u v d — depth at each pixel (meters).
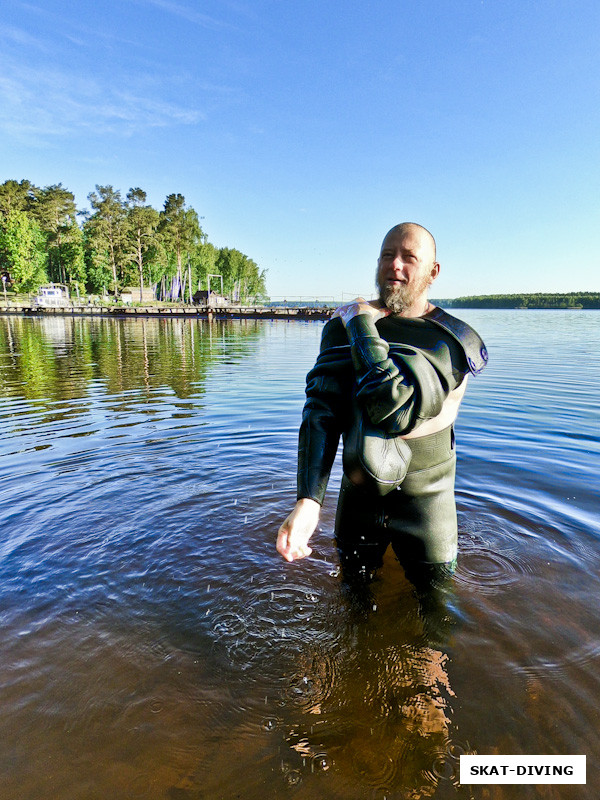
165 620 2.29
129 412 6.83
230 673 1.97
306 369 12.15
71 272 81.94
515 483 4.08
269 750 1.63
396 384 2.06
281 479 4.12
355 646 2.13
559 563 2.82
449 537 2.67
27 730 1.68
